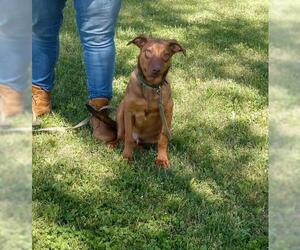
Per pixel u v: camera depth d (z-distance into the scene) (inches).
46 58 121.2
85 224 87.4
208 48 182.2
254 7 239.6
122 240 83.7
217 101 137.8
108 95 119.3
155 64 98.3
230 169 105.7
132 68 158.6
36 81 122.2
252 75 159.6
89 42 113.9
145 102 103.9
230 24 213.6
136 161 107.1
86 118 121.9
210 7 236.7
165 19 215.6
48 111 125.4
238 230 86.5
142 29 201.2
